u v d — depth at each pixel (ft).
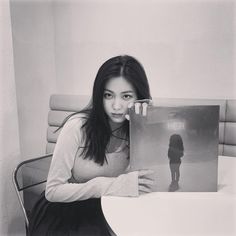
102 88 3.28
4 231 3.76
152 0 3.07
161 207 2.91
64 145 3.45
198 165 3.13
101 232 3.52
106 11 3.17
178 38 3.10
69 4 3.23
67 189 3.51
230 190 3.15
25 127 3.53
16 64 3.40
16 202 3.72
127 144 3.34
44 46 3.35
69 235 3.61
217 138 3.06
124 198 3.19
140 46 3.17
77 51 3.29
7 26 3.30
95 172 3.45
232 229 2.65
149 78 3.21
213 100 3.12
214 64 3.08
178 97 3.18
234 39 2.99
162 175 3.19
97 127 3.35
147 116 3.15
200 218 2.74
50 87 3.42
